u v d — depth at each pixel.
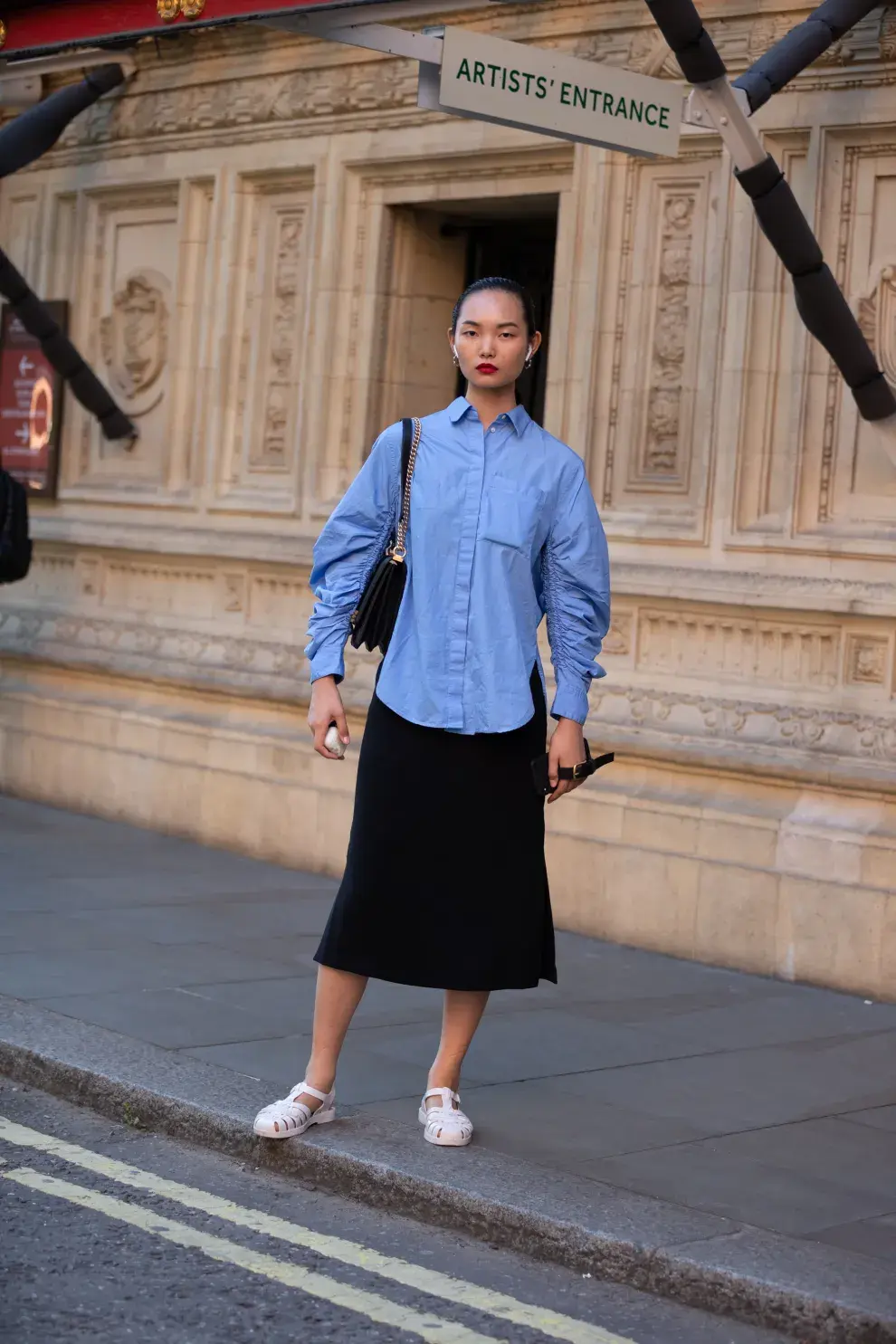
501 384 4.65
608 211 8.52
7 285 10.19
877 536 7.49
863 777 7.23
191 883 8.69
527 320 4.68
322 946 4.73
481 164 9.14
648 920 7.81
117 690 10.66
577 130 6.38
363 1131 4.77
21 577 9.75
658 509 8.32
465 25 9.02
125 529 10.80
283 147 10.11
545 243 9.89
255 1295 3.80
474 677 4.57
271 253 10.30
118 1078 5.16
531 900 4.68
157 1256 4.00
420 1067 5.55
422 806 4.61
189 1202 4.41
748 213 7.94
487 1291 3.92
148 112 10.87
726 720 7.76
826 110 7.65
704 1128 5.11
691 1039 6.24
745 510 7.95
